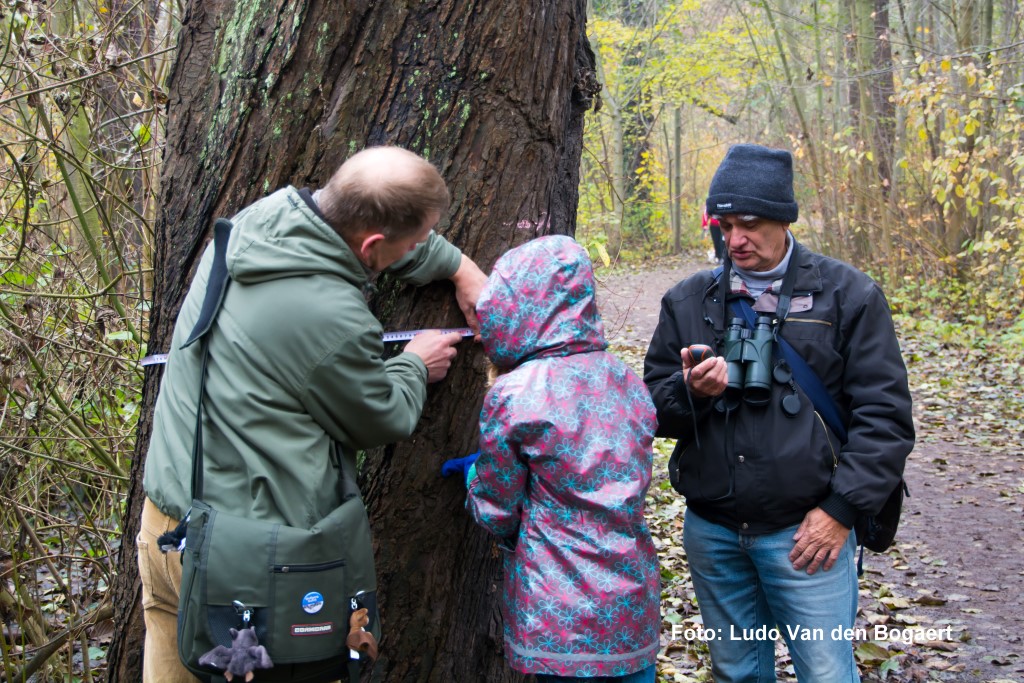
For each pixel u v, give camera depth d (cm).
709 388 237
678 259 2462
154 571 194
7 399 344
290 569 172
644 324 1377
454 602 240
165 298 232
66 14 420
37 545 345
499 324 210
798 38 1723
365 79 217
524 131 228
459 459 225
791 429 236
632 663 201
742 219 238
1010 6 1339
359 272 189
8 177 404
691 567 263
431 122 219
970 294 1206
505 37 219
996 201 1020
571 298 210
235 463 180
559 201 258
